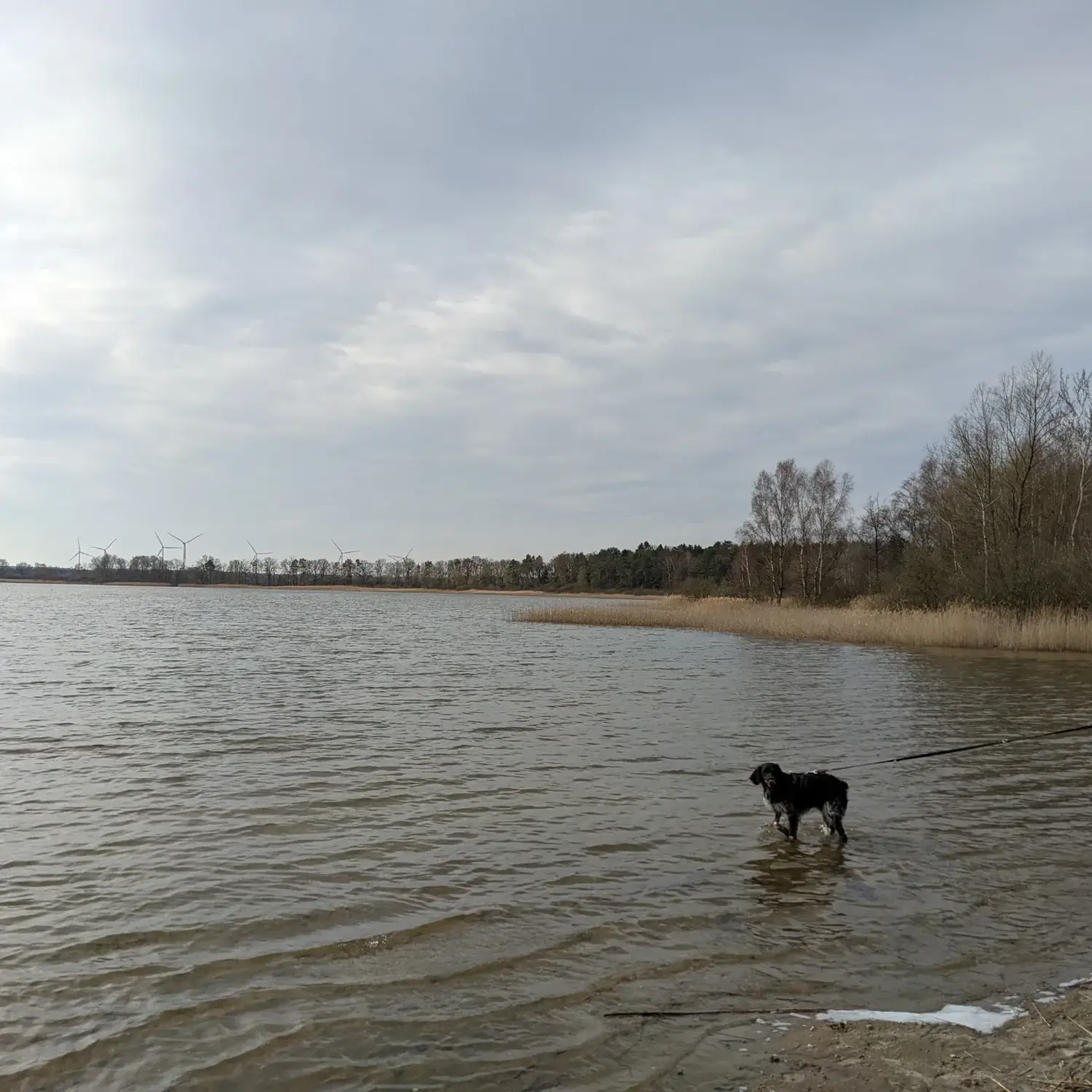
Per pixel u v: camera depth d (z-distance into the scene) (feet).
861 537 282.77
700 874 26.53
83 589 585.63
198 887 24.90
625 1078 15.28
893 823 32.55
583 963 20.12
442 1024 17.20
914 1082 14.98
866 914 23.24
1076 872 26.89
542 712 58.80
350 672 84.12
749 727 53.67
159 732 49.24
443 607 314.35
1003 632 120.16
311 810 33.27
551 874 26.35
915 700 67.00
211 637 132.98
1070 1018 17.44
